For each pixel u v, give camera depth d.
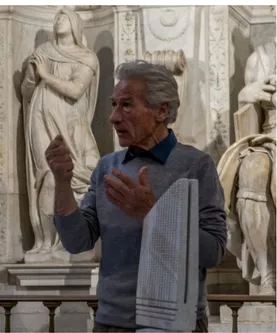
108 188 2.85
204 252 2.92
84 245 3.15
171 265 2.56
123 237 2.99
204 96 7.68
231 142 7.84
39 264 7.61
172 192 2.62
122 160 3.13
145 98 3.02
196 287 2.53
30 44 8.31
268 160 6.79
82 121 7.88
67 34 7.98
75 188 7.63
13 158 8.08
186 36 7.71
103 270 3.06
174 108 3.09
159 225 2.66
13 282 7.81
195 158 3.05
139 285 2.75
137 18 7.91
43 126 7.80
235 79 8.11
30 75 7.97
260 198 6.71
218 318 7.27
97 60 8.04
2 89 8.09
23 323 7.74
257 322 6.76
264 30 8.37
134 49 7.97
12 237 8.01
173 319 2.52
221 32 7.80
